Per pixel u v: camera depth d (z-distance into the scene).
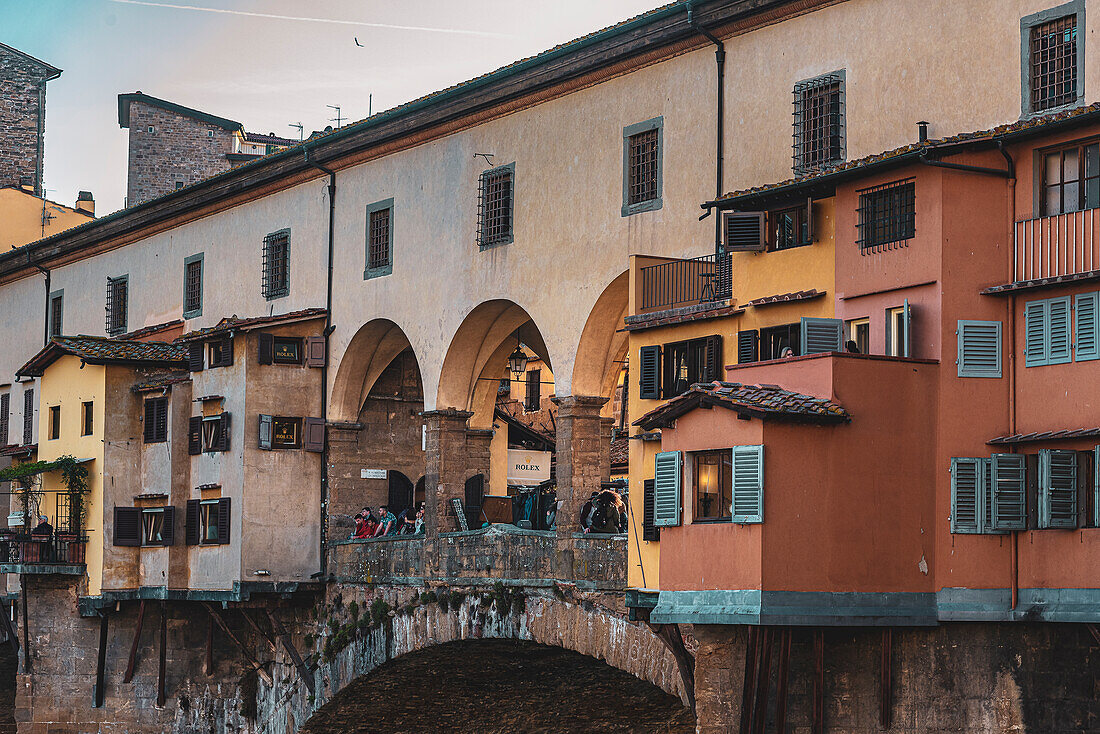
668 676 33.38
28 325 62.66
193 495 47.47
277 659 47.34
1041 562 27.52
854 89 32.31
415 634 41.31
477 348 42.28
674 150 35.78
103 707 49.97
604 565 35.47
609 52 37.00
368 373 46.66
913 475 28.30
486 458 44.69
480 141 41.25
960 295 28.27
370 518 45.34
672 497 29.78
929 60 31.11
